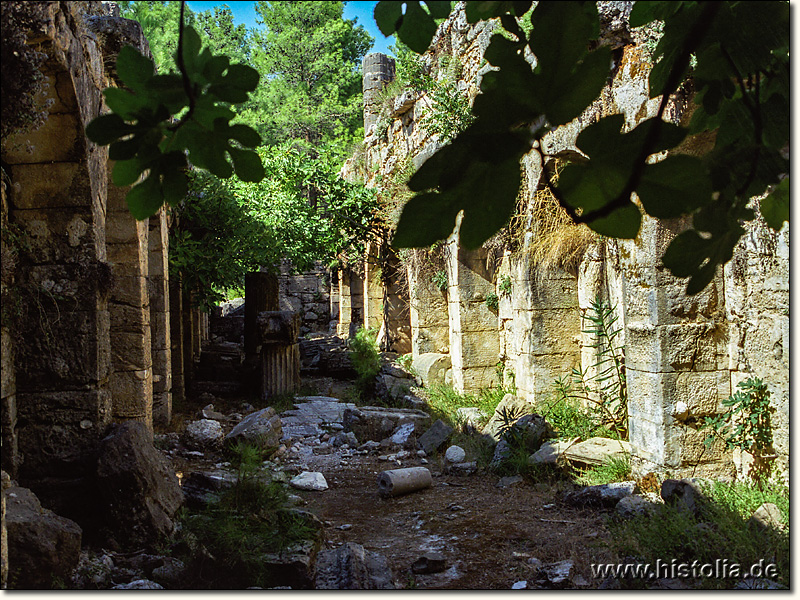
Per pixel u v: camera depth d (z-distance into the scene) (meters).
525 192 9.59
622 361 8.27
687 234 1.45
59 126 5.36
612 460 7.23
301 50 29.69
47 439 5.59
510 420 8.72
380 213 15.67
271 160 15.56
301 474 8.02
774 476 5.71
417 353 13.88
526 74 1.20
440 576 5.07
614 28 6.54
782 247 5.64
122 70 1.44
